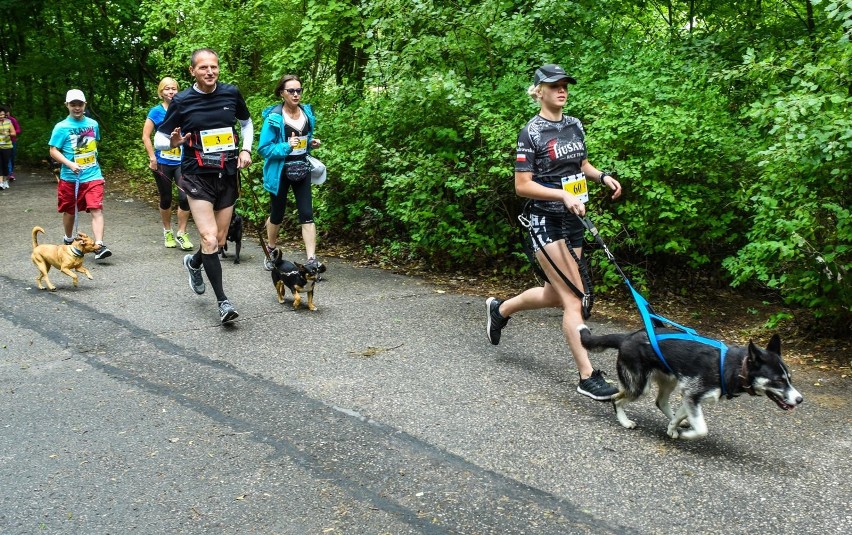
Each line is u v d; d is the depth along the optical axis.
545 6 7.80
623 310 6.64
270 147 7.23
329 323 6.10
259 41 11.93
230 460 3.81
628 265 7.09
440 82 7.54
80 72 18.06
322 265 7.56
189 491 3.51
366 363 5.20
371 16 8.84
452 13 8.45
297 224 9.60
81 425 4.21
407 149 8.09
